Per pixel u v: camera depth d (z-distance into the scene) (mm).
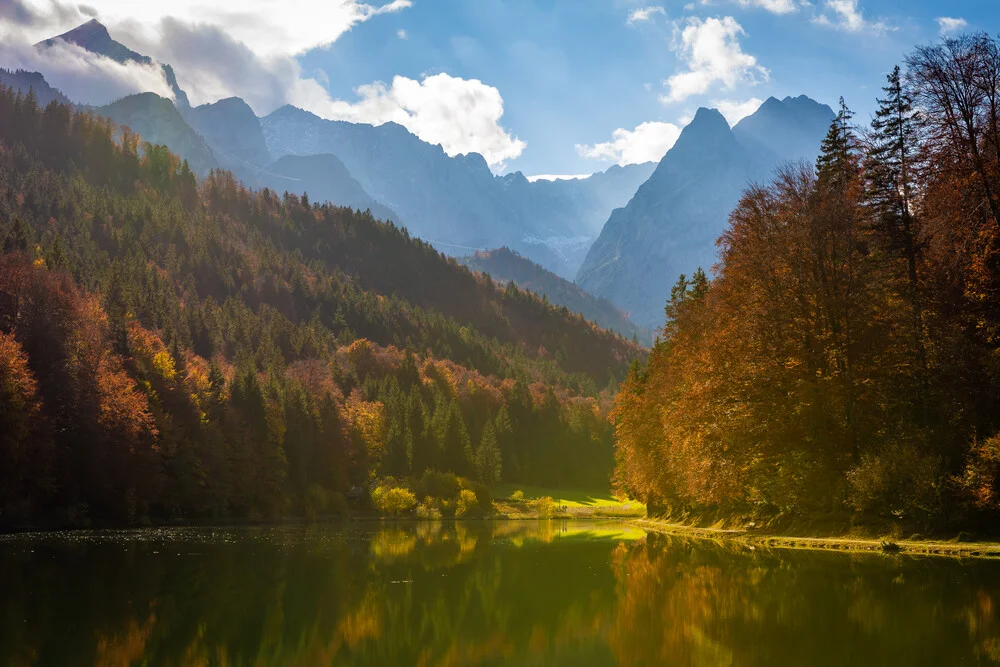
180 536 60531
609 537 60344
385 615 24266
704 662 17844
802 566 32375
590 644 20125
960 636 19203
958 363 38812
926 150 42500
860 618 21531
